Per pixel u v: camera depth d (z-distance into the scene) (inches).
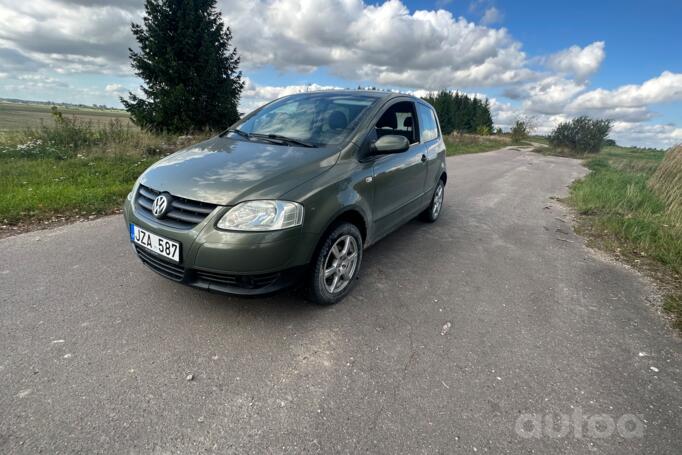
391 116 146.2
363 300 120.0
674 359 99.7
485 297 128.3
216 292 93.7
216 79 666.8
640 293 138.9
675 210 232.5
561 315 119.5
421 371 88.4
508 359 95.0
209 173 101.2
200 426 70.0
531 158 816.9
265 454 65.1
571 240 199.0
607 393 85.0
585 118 1157.7
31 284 116.3
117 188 225.6
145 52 623.8
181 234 91.7
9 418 68.7
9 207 177.8
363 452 66.3
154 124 625.0
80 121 385.1
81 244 149.8
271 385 81.2
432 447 68.1
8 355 84.9
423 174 172.4
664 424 76.8
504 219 234.7
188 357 88.2
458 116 2134.6
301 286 108.7
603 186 341.7
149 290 116.3
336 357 91.5
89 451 63.6
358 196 114.1
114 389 77.4
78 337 92.7
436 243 179.9
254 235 89.4
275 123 139.2
